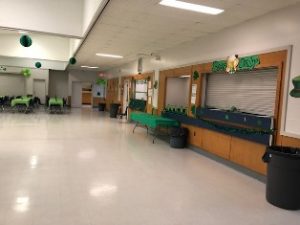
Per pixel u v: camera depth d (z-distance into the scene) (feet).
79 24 25.96
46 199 11.71
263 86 17.65
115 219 10.20
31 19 24.20
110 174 15.72
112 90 57.26
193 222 10.34
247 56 17.89
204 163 19.57
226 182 15.46
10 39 53.21
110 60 44.55
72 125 35.91
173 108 28.37
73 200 11.75
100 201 11.79
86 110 62.28
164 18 18.56
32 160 17.90
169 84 30.58
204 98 23.65
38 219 9.88
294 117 14.30
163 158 20.35
